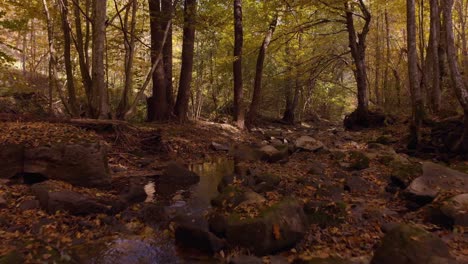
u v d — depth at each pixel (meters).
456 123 12.42
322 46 34.75
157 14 15.78
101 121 11.77
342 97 43.88
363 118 25.28
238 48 22.55
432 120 13.80
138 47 24.66
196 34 24.56
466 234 5.89
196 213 7.30
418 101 13.27
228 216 6.05
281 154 13.09
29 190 7.44
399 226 4.93
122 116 13.73
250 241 5.59
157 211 7.37
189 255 5.56
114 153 11.59
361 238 5.96
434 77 17.83
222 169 11.99
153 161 12.29
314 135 22.05
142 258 5.41
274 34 26.52
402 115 25.78
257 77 23.84
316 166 11.18
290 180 9.30
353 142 17.78
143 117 21.05
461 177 7.99
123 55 23.52
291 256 5.52
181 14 15.70
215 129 19.58
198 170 11.83
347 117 26.72
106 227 6.48
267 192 7.96
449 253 4.70
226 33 25.66
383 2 27.83
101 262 5.19
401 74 35.97
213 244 5.57
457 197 6.60
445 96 19.48
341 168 11.00
